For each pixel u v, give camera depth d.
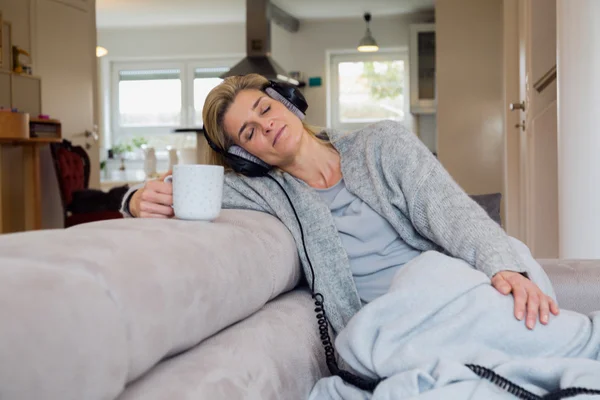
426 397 0.86
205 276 0.83
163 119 9.92
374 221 1.47
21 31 6.15
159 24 9.57
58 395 0.50
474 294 1.03
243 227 1.22
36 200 5.84
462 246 1.24
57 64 6.51
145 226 0.90
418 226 1.40
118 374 0.58
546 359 0.94
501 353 0.97
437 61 6.62
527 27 4.08
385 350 0.99
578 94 2.27
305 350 1.09
